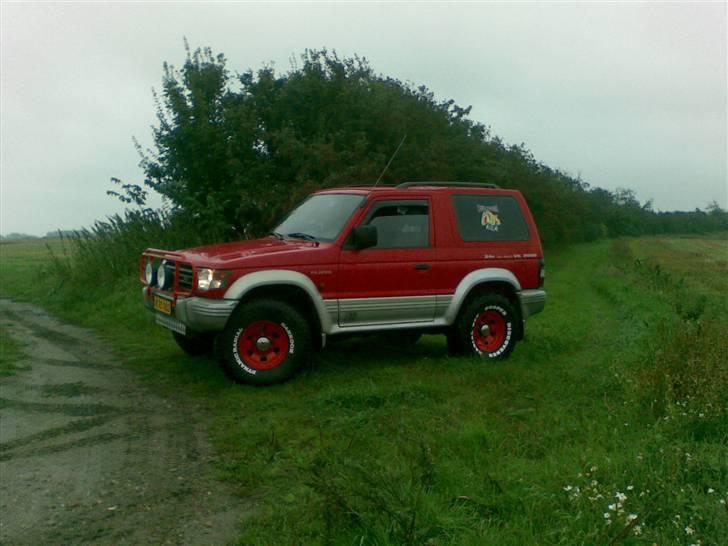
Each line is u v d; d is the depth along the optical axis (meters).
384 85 20.39
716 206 73.06
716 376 6.47
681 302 14.32
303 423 6.59
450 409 6.91
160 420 6.78
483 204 9.14
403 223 8.56
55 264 16.88
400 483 4.65
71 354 9.55
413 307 8.55
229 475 5.42
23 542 4.44
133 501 5.03
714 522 4.22
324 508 4.48
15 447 6.04
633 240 58.66
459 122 23.80
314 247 8.07
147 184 16.38
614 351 9.77
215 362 8.92
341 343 10.10
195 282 7.59
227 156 16.03
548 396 7.52
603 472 5.00
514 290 9.28
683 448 5.31
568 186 50.34
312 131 17.58
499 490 4.83
